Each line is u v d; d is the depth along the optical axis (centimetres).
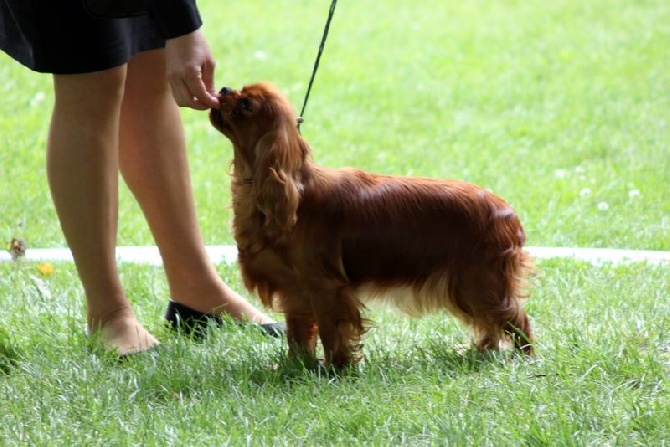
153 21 771
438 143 1547
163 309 904
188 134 1580
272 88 724
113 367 755
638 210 1186
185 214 849
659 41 2219
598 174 1355
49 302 904
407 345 808
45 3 725
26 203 1211
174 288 866
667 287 912
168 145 834
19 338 811
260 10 2528
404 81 1944
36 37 739
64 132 765
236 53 2095
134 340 793
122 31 754
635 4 2600
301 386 704
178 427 648
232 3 2591
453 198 756
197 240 859
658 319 823
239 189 742
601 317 838
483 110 1766
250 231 742
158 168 831
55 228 1147
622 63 2050
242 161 731
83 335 790
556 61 2086
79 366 741
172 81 715
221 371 743
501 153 1484
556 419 636
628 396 662
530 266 779
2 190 1262
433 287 760
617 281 931
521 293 768
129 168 838
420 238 749
